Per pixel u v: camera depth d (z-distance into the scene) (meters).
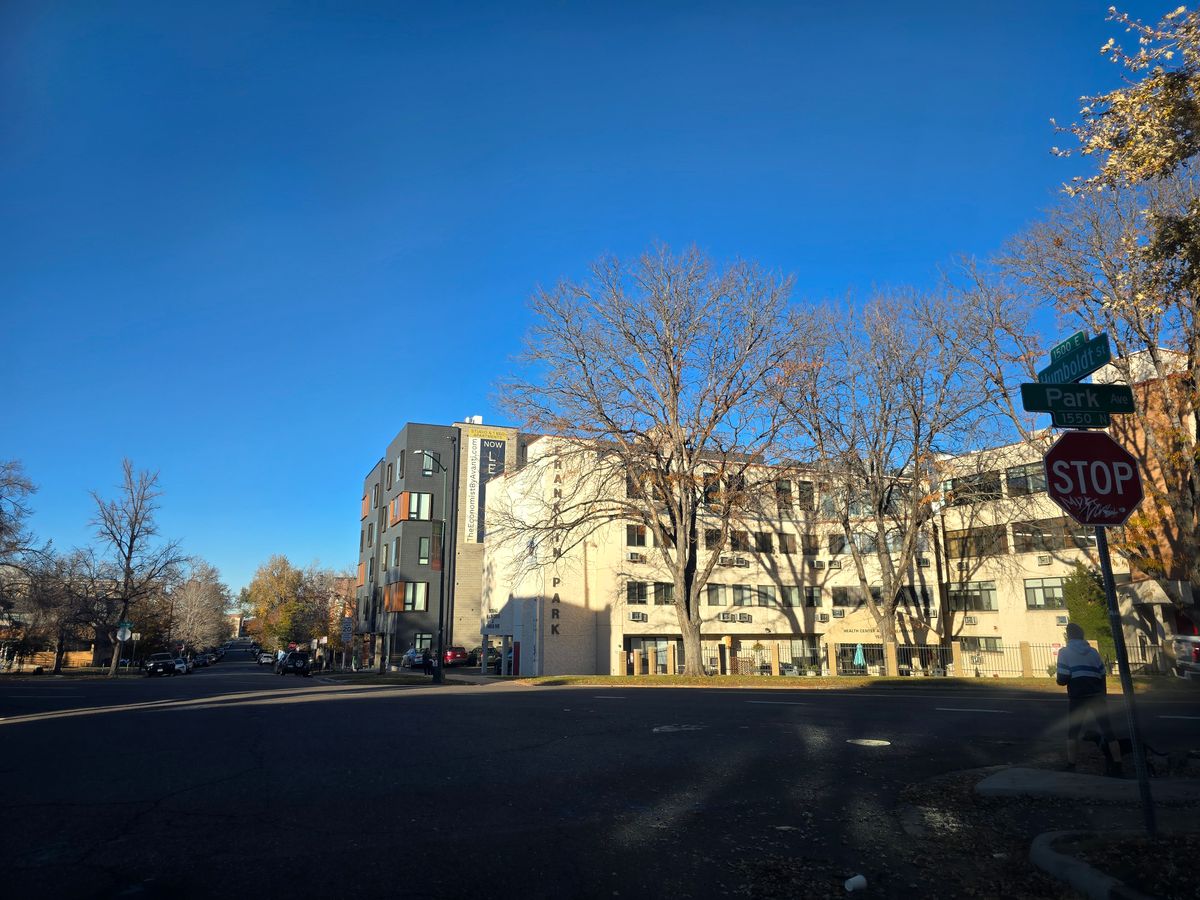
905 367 32.75
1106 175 9.66
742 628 46.41
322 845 6.09
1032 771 8.62
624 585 44.00
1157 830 6.07
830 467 32.78
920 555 44.56
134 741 11.20
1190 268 9.52
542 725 12.89
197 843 6.11
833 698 18.53
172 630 92.62
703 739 11.31
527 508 42.84
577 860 5.86
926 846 6.27
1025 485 40.16
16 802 7.39
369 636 77.00
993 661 37.38
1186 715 14.37
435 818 6.91
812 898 5.21
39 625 57.59
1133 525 29.14
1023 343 29.23
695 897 5.19
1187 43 8.71
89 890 5.09
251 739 11.35
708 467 30.84
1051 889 5.20
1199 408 23.58
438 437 66.75
